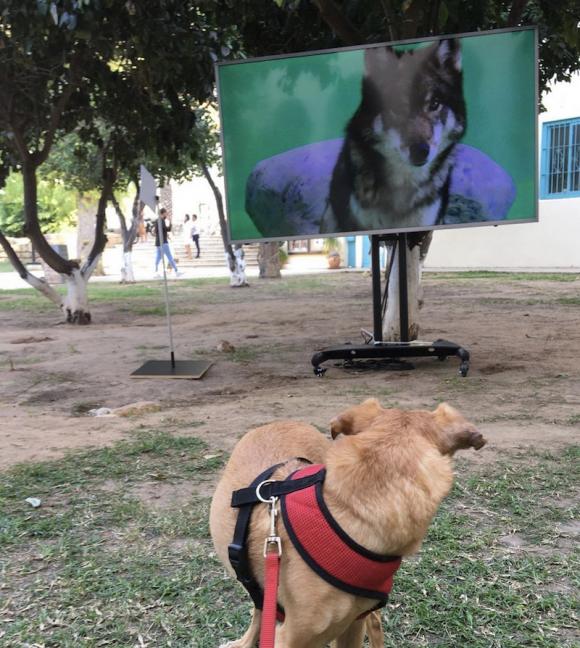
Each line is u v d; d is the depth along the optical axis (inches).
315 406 261.3
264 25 398.9
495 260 962.1
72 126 515.5
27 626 117.8
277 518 84.0
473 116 319.9
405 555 80.6
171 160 491.8
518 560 137.5
